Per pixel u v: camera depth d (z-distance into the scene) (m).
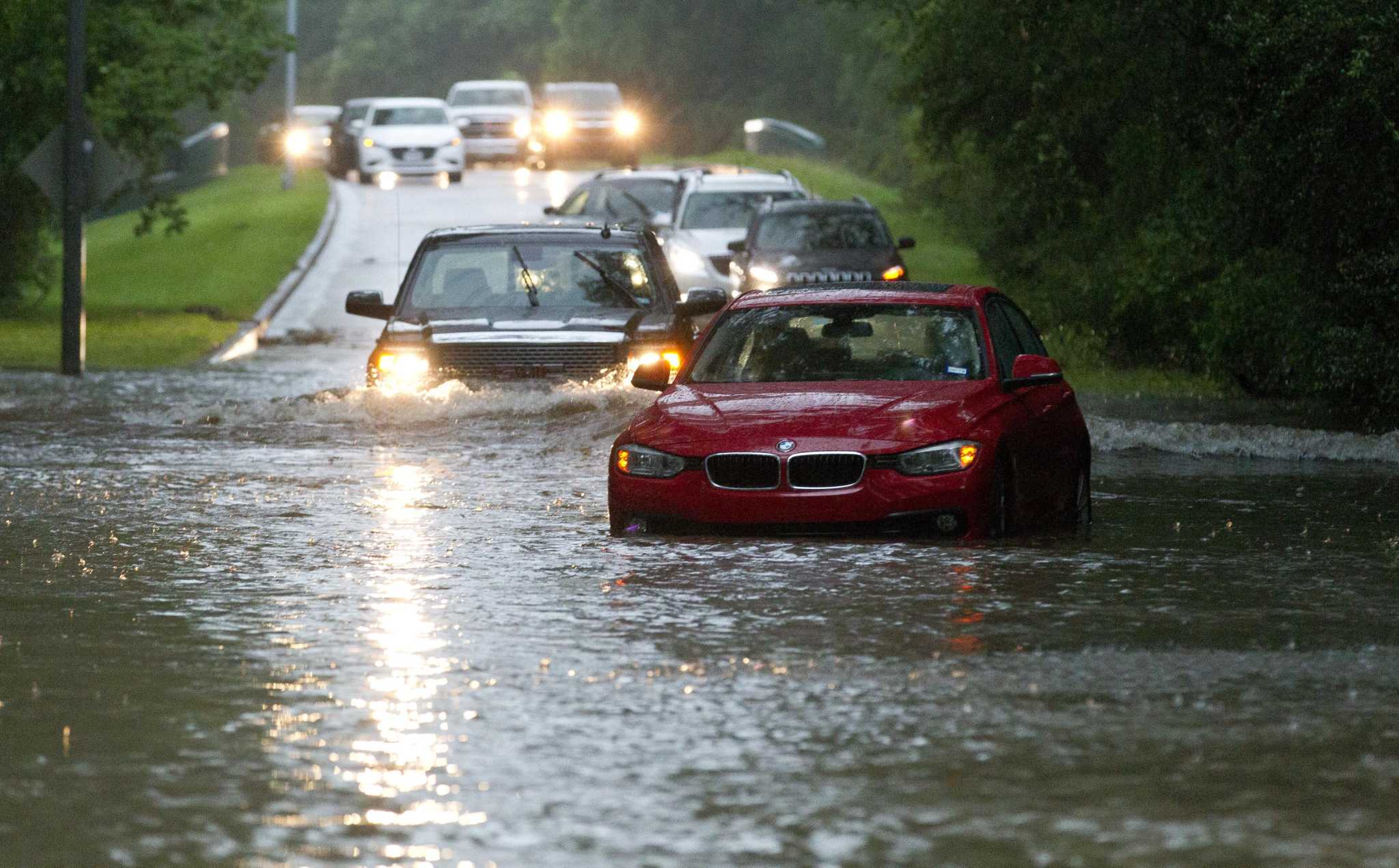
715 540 39.81
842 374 43.34
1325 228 68.44
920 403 40.56
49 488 49.69
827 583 35.16
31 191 130.50
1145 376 88.56
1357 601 33.69
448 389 61.16
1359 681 27.48
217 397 75.25
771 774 22.66
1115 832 20.44
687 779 22.47
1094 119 92.81
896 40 129.00
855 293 45.69
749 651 29.48
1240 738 24.27
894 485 39.00
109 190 88.19
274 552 39.38
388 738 24.33
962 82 98.69
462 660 28.95
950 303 44.75
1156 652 29.38
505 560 38.12
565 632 30.97
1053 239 111.25
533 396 60.69
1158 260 88.75
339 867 19.33
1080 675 27.84
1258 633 30.81
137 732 24.73
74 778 22.62
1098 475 54.03
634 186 125.75
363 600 34.03
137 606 33.56
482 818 20.92
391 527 42.91
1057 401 45.19
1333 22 65.19
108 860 19.59
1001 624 31.47
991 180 115.81
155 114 131.12
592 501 47.00
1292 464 56.91
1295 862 19.47
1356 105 64.81
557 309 62.94
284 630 31.38
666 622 31.72
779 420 40.09
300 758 23.42
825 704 26.08
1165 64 80.06
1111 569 37.06
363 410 61.72
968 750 23.70
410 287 64.31
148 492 48.88
